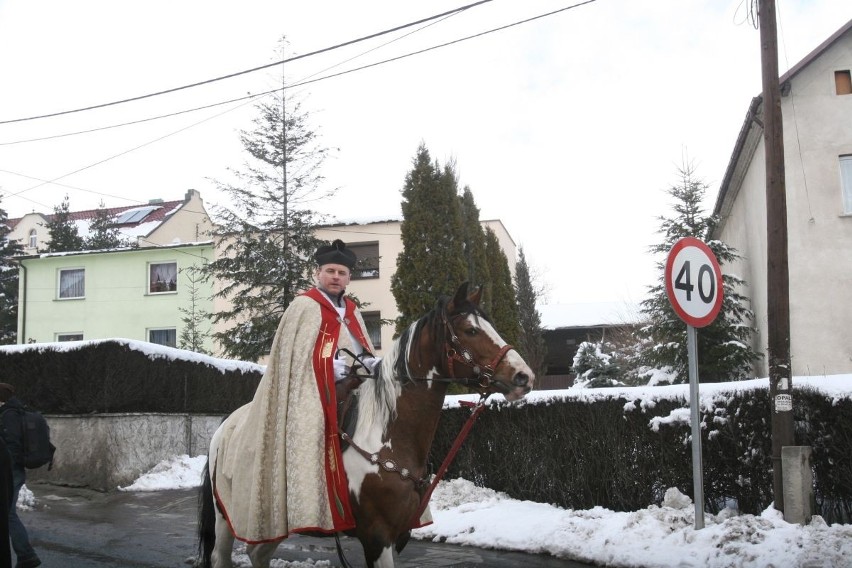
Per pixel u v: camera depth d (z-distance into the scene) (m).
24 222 53.50
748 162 20.06
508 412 9.52
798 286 16.98
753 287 20.02
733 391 7.73
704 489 7.86
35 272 35.19
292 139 27.91
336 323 5.38
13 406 7.48
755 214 19.52
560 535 7.77
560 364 39.66
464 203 23.42
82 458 12.70
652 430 8.13
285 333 5.28
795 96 17.59
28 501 11.06
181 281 33.69
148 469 13.20
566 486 8.89
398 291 21.77
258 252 27.53
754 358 17.80
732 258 18.75
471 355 4.82
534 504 9.06
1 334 41.09
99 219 48.78
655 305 19.16
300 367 5.12
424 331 5.02
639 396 8.34
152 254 34.22
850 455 6.95
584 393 8.82
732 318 18.97
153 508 10.79
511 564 7.29
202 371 14.64
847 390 6.97
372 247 31.77
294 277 27.66
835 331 16.69
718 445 7.75
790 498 6.95
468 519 8.78
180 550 8.03
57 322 34.62
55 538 8.68
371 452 4.86
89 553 7.89
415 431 4.94
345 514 4.82
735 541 6.63
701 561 6.53
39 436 7.44
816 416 7.23
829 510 7.18
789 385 7.18
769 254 7.56
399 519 4.82
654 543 7.06
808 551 6.21
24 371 13.41
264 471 5.04
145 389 13.30
